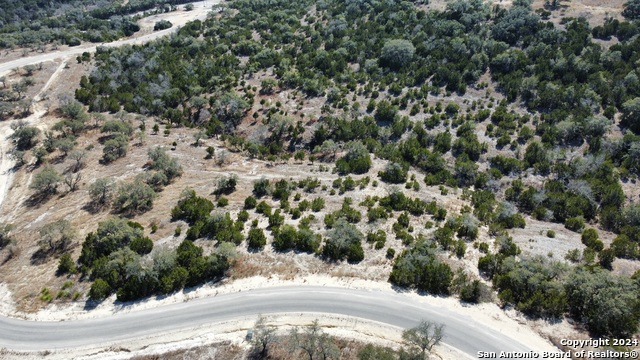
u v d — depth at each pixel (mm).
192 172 72625
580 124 77438
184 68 107188
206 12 165625
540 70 92500
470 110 88875
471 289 42688
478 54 99812
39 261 52125
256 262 49312
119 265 47875
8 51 117938
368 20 127312
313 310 42062
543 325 39688
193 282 46781
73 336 41594
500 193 69938
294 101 96312
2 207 64188
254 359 37531
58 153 76000
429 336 37344
